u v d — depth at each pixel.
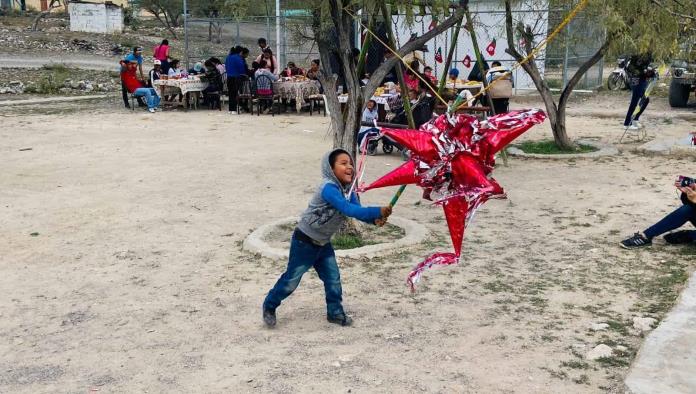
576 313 5.70
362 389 4.48
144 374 4.80
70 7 41.97
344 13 7.65
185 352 5.13
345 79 7.79
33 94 23.91
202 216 8.95
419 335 5.32
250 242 7.59
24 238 8.09
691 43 10.82
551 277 6.58
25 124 17.23
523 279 6.54
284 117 18.95
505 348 5.06
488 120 4.51
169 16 50.53
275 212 9.09
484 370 4.71
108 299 6.24
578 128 16.34
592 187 10.23
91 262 7.25
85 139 15.08
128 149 13.85
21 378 4.79
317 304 6.03
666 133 15.34
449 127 4.53
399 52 7.91
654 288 6.23
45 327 5.66
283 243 7.69
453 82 15.55
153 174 11.51
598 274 6.64
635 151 13.12
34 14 50.62
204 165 12.22
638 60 15.45
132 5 47.31
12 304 6.16
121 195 10.10
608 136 15.03
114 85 26.11
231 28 30.05
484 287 6.34
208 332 5.48
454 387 4.48
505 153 11.76
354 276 6.67
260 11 8.95
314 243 5.31
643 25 10.48
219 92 20.50
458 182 4.52
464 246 7.59
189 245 7.76
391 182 4.60
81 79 26.88
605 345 5.01
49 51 34.78
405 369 4.75
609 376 4.60
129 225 8.58
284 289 5.40
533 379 4.57
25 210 9.30
